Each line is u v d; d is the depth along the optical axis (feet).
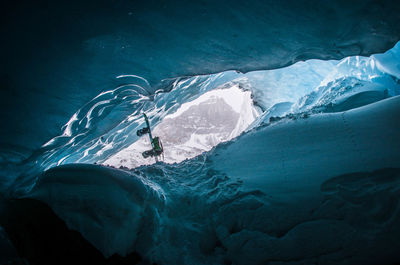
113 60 13.26
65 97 13.69
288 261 9.39
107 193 9.89
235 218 11.16
